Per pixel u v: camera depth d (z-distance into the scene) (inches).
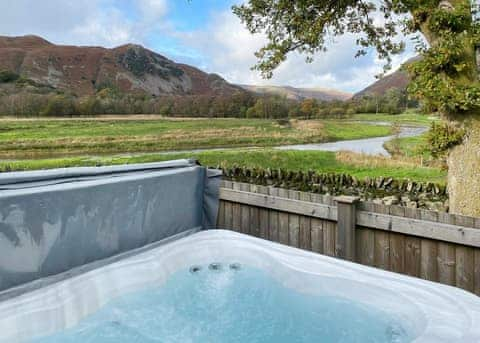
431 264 103.1
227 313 91.9
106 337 80.7
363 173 298.0
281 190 131.8
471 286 96.5
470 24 124.7
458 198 132.6
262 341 79.6
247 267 109.4
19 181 78.0
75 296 79.9
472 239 94.5
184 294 98.8
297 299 95.5
